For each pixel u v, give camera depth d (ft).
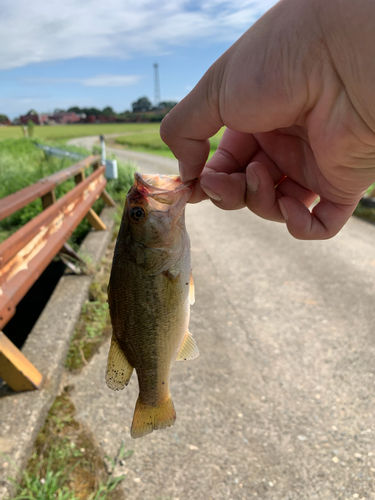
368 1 0.35
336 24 0.36
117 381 0.63
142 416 0.64
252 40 0.42
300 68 0.39
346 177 0.49
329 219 0.60
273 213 0.62
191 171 0.58
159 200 0.60
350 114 0.39
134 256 0.61
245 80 0.42
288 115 0.43
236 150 0.66
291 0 0.39
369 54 0.35
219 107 0.47
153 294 0.62
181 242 0.63
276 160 0.63
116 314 0.62
